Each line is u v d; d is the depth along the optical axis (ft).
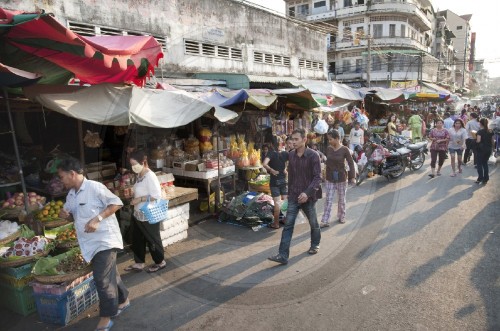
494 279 13.42
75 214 11.02
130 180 18.54
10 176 16.46
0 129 18.90
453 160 32.12
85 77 15.78
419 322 11.02
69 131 20.75
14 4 22.53
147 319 11.75
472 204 23.09
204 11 37.42
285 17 51.42
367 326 10.92
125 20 29.55
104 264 10.93
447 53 197.06
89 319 12.10
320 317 11.49
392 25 125.08
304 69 57.88
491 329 10.55
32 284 11.78
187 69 35.76
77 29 26.32
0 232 12.93
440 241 17.12
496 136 41.83
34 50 13.07
